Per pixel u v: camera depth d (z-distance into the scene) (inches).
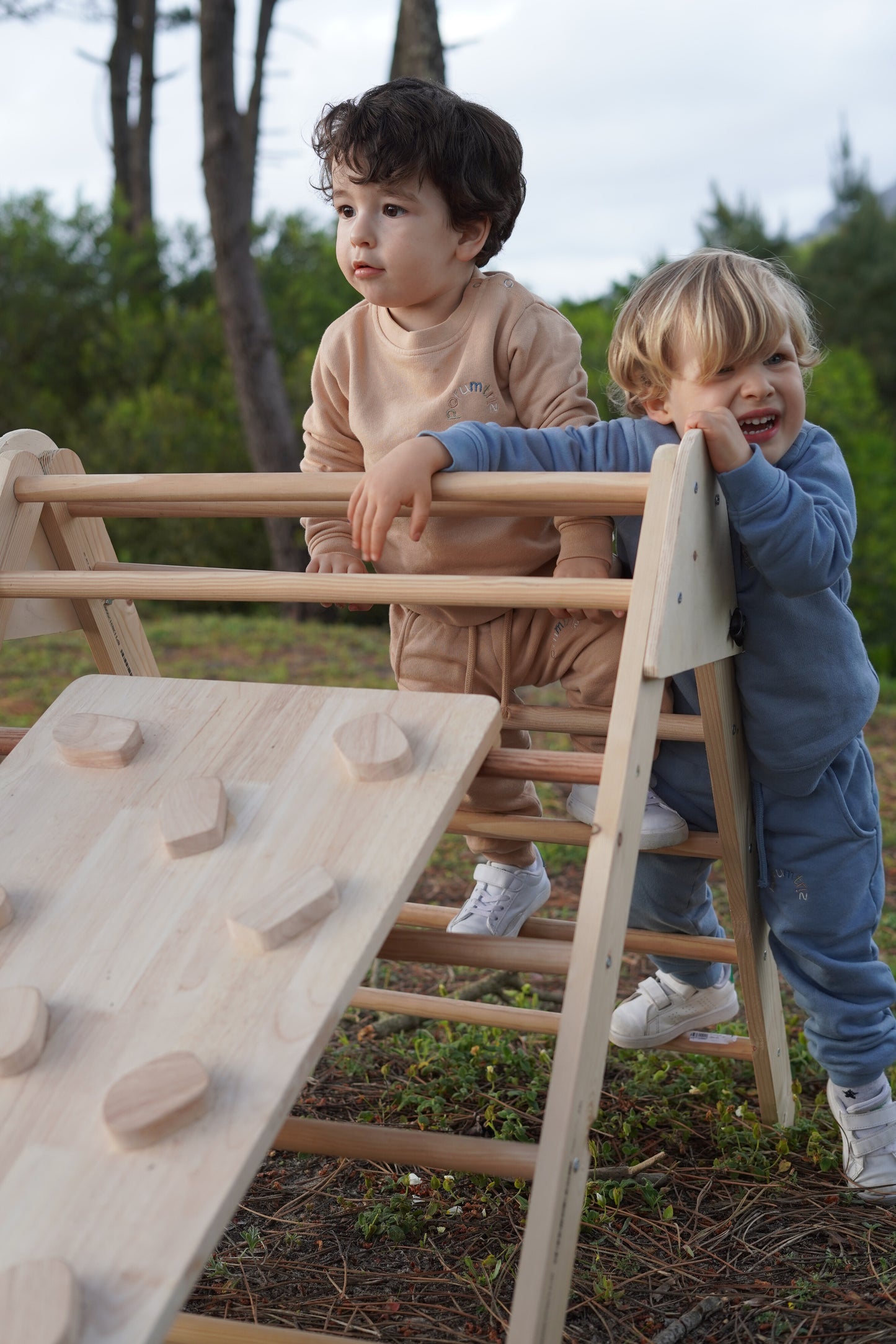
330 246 581.3
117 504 73.0
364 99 70.6
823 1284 65.7
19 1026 44.7
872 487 557.0
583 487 57.5
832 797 71.2
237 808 54.4
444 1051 95.8
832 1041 74.6
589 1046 48.8
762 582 65.0
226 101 365.4
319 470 81.8
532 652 74.0
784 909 73.5
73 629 78.5
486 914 79.7
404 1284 67.8
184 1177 39.7
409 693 58.9
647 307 65.6
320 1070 96.3
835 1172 78.0
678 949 77.2
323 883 48.1
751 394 62.7
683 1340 61.3
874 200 808.3
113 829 54.6
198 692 62.3
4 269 549.0
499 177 72.7
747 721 69.1
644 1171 79.1
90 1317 36.2
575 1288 66.4
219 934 48.2
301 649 309.0
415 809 51.8
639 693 53.2
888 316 762.2
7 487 68.7
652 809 72.1
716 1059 95.6
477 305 73.7
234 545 460.8
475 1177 78.3
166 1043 44.4
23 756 59.7
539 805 81.7
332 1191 79.0
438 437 62.0
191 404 504.1
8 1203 39.9
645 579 54.5
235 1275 69.5
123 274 561.6
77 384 557.9
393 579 60.0
